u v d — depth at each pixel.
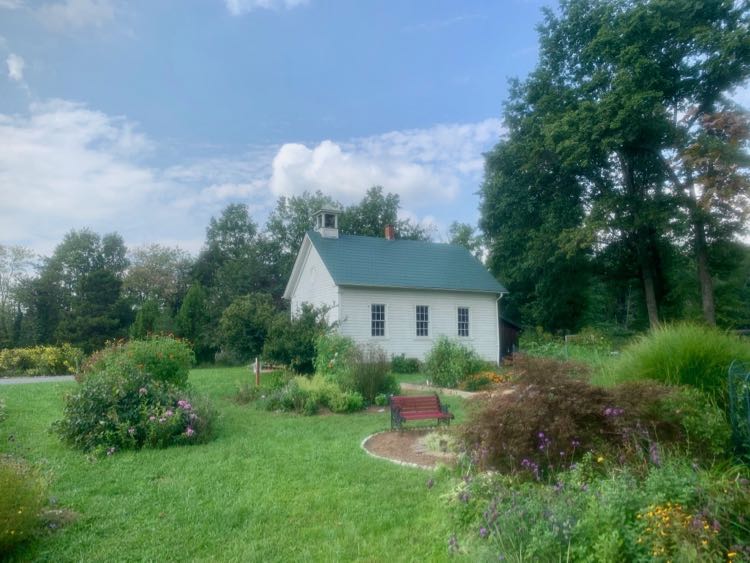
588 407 5.54
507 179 30.97
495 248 33.50
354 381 13.32
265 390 13.80
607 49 24.28
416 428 9.84
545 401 5.64
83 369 13.77
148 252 53.81
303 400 12.14
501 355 28.95
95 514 5.36
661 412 5.52
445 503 4.97
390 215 48.28
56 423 8.76
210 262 48.66
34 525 4.74
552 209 29.05
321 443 8.66
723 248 26.34
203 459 7.58
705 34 22.30
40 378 21.91
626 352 7.68
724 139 22.31
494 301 27.45
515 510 4.06
